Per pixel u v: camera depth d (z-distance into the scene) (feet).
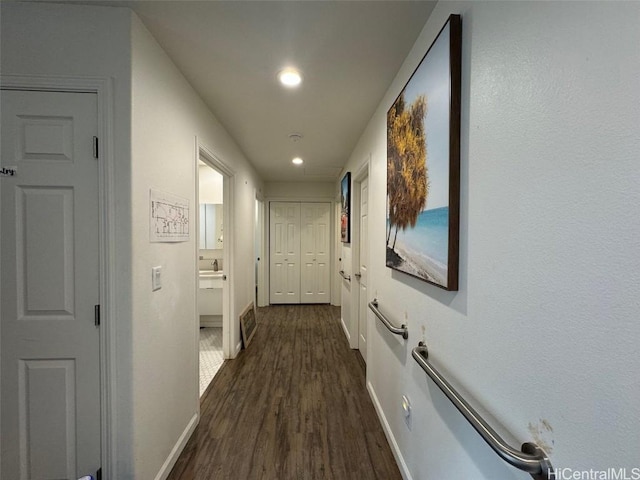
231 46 4.61
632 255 1.46
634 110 1.45
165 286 4.81
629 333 1.47
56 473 3.89
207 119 6.65
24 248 3.82
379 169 6.40
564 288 1.85
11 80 3.75
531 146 2.12
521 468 1.99
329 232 16.74
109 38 3.85
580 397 1.73
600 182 1.62
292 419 6.31
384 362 6.00
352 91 5.97
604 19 1.59
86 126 3.85
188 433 5.65
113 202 3.87
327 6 3.80
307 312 15.19
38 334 3.84
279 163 12.01
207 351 10.16
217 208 13.97
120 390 3.91
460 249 3.09
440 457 3.52
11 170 3.78
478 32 2.79
